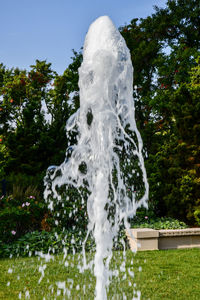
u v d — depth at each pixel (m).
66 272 4.88
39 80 24.75
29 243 6.57
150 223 8.37
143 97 16.06
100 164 3.57
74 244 6.54
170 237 7.12
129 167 8.29
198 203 8.46
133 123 3.54
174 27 16.72
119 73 3.50
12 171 12.20
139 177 8.74
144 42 15.62
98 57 3.41
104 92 3.47
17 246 6.44
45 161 12.71
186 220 8.89
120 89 3.54
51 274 4.77
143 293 3.90
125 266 5.28
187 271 5.03
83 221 7.50
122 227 7.53
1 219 6.87
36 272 4.89
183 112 9.13
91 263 5.41
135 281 4.42
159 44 16.52
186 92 9.59
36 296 3.77
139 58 15.53
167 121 15.18
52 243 6.50
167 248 7.06
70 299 3.61
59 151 12.65
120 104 3.55
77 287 3.87
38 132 13.63
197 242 7.34
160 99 14.76
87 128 3.69
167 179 9.32
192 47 16.39
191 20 16.30
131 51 16.44
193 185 8.57
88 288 4.03
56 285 4.21
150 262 5.63
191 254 6.37
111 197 4.26
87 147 3.71
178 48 15.73
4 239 6.77
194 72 12.64
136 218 8.49
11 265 5.37
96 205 3.53
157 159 9.96
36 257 6.01
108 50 3.47
